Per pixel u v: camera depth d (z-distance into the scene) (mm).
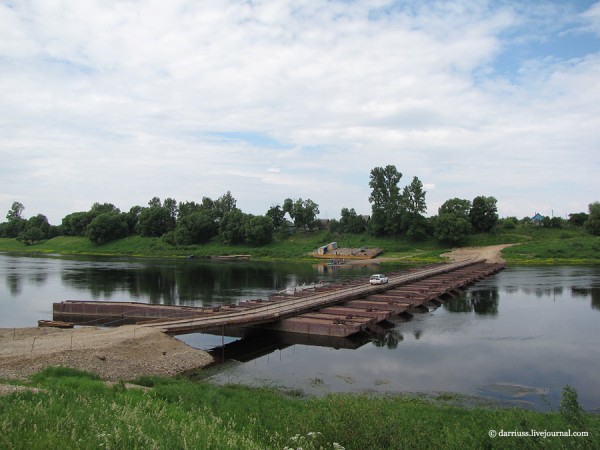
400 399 26375
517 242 147000
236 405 21641
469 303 64000
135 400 20234
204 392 24297
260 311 49375
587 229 145625
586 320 51031
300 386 30078
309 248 161250
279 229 179750
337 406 18125
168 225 188375
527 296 68938
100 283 86500
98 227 179875
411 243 157625
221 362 36750
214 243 173625
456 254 141250
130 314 57250
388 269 119375
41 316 58219
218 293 75625
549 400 26969
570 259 124625
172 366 34188
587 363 34656
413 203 159625
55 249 183875
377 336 44844
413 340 42875
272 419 19047
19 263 127938
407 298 62688
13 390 19062
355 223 173125
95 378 28094
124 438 12750
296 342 43656
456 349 39250
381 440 14672
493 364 34656
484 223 156250
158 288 81188
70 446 11789
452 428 18469
